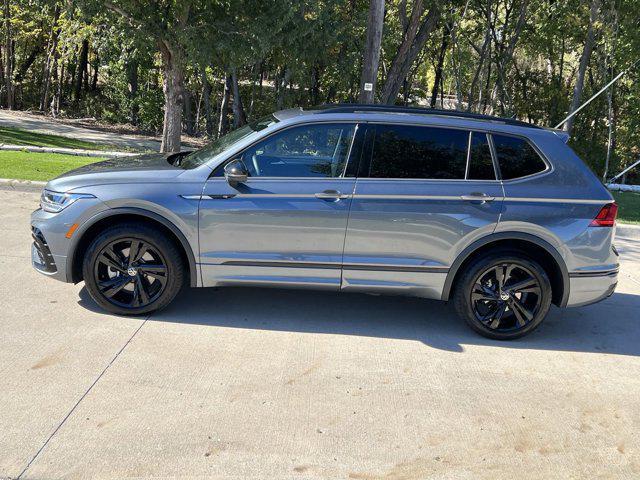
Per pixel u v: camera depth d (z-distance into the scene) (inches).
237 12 515.8
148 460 118.5
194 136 1208.2
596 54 831.7
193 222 177.6
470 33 1001.5
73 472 113.5
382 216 177.3
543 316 185.8
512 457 127.8
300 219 177.3
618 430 140.8
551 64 1042.7
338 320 195.0
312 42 600.4
